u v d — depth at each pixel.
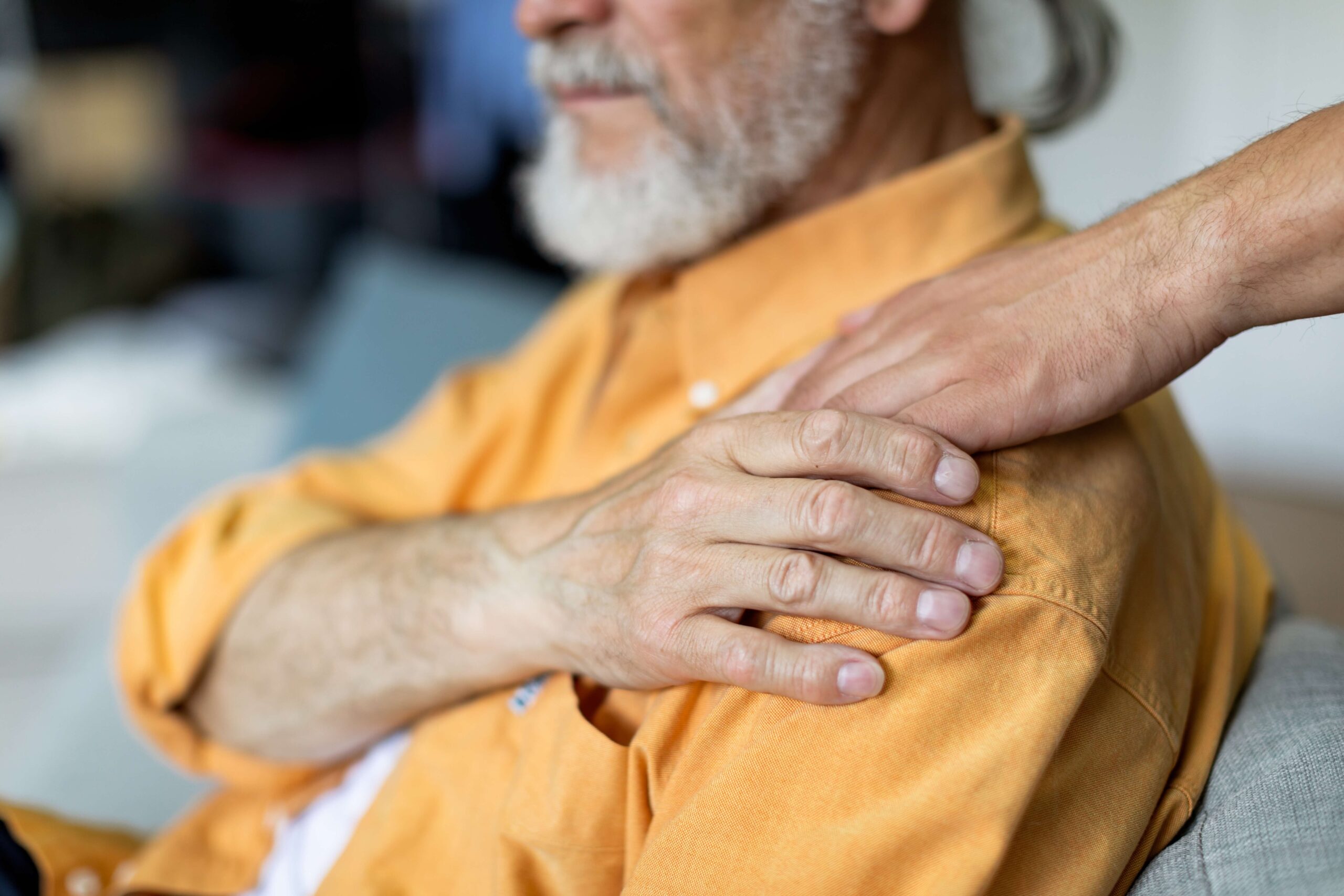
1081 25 0.95
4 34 3.23
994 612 0.52
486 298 1.67
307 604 0.82
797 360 0.71
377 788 0.78
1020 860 0.51
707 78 0.75
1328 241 0.50
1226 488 1.42
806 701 0.52
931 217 0.76
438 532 0.77
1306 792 0.56
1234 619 0.71
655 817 0.56
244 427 1.79
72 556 2.47
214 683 0.89
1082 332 0.55
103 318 3.39
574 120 0.80
